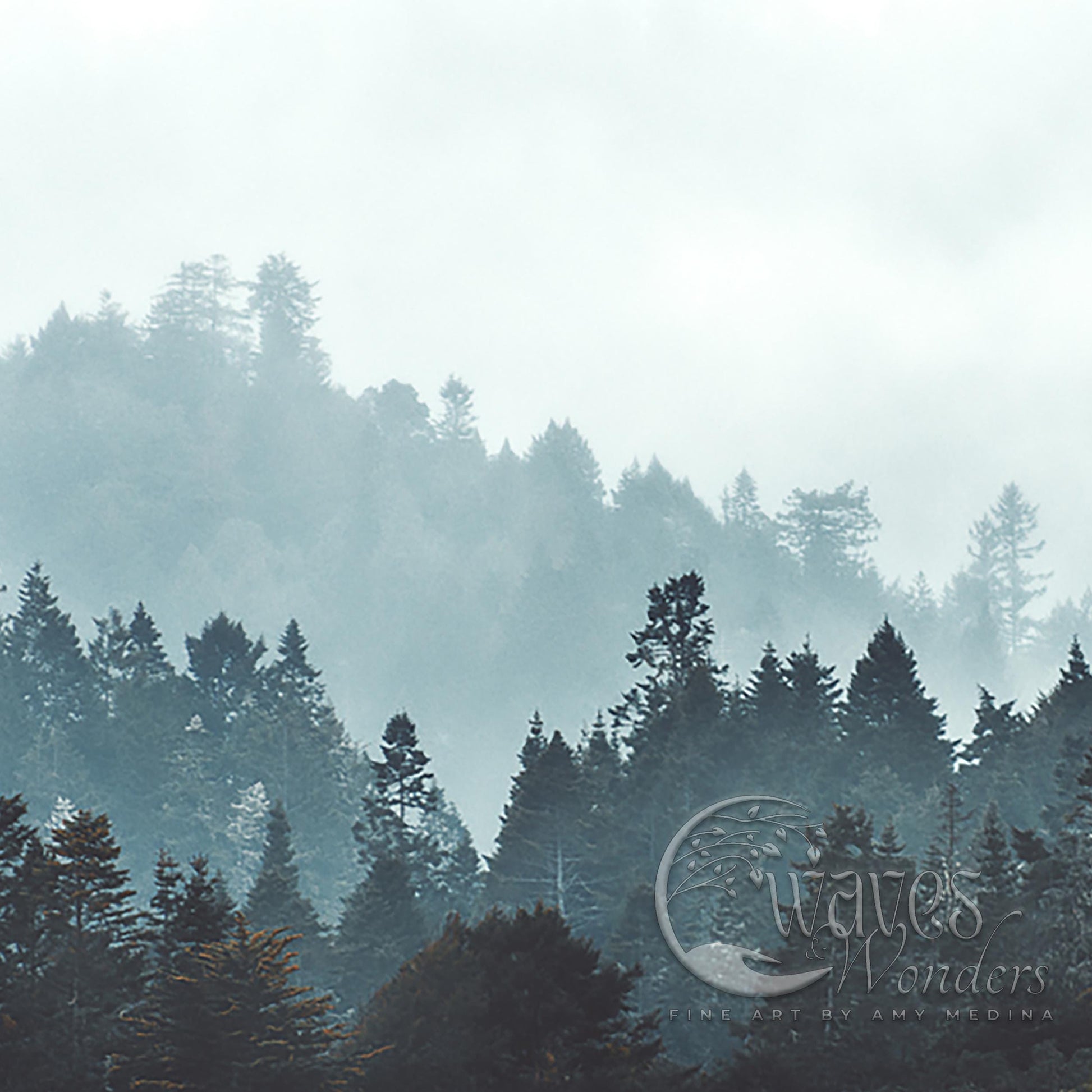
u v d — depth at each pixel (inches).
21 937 4618.6
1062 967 4655.5
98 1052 4296.3
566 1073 3986.2
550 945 4163.4
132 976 4611.2
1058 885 5093.5
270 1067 3831.2
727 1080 4411.9
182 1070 3843.5
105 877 4783.5
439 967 4178.2
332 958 6018.7
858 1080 4379.9
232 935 4252.0
